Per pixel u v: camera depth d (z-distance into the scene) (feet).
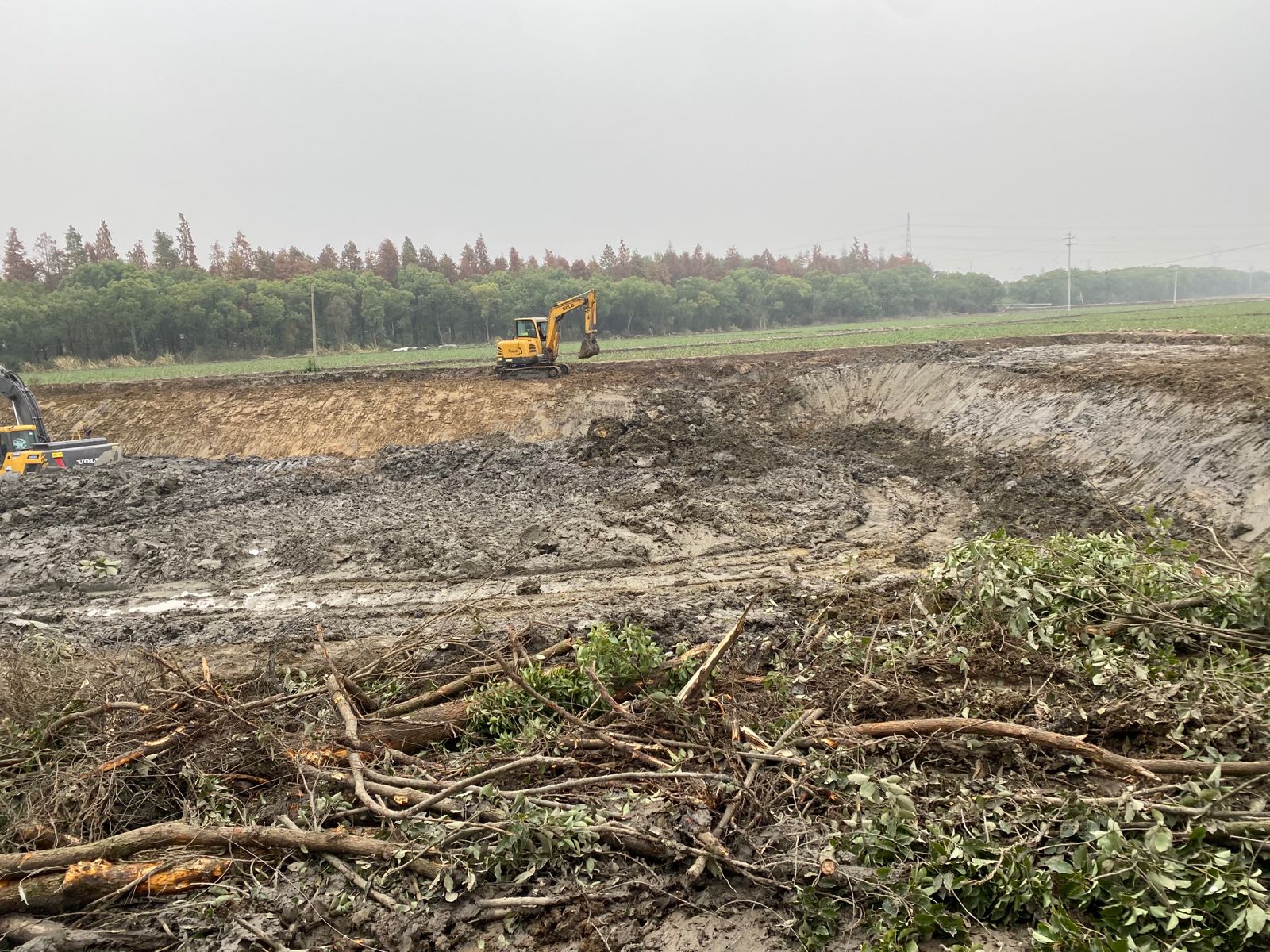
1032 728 18.29
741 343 145.07
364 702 23.90
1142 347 71.46
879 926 14.88
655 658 23.18
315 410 86.07
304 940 15.48
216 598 38.40
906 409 75.77
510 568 40.78
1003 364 70.54
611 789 18.97
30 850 17.11
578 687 22.68
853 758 18.92
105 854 16.57
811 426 79.20
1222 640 21.79
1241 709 18.57
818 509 50.19
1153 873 14.25
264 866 17.29
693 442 70.44
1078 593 23.81
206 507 53.88
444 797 17.93
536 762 18.71
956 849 15.57
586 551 42.37
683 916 15.84
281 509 51.57
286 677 25.04
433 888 16.16
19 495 56.13
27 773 19.08
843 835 16.65
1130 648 22.66
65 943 15.06
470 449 70.44
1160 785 16.65
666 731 20.86
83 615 36.47
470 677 24.23
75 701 21.42
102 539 44.45
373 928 15.62
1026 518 45.14
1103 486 46.78
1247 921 13.08
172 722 21.39
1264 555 22.00
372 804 17.99
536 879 16.60
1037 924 14.89
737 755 19.04
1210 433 43.65
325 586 39.42
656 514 48.42
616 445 69.51
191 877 16.72
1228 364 54.29
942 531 46.47
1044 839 16.01
